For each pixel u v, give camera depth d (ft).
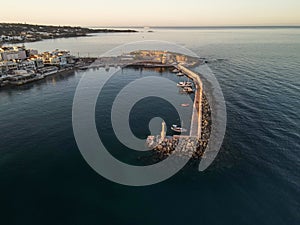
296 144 187.11
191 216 129.18
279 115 237.45
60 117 255.29
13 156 183.21
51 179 158.30
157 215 130.62
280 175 155.33
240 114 243.19
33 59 499.10
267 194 140.87
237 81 366.84
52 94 338.95
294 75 379.14
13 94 340.39
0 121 245.45
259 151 180.04
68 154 185.78
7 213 131.85
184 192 145.18
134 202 139.33
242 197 139.54
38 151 190.08
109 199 141.59
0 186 151.74
